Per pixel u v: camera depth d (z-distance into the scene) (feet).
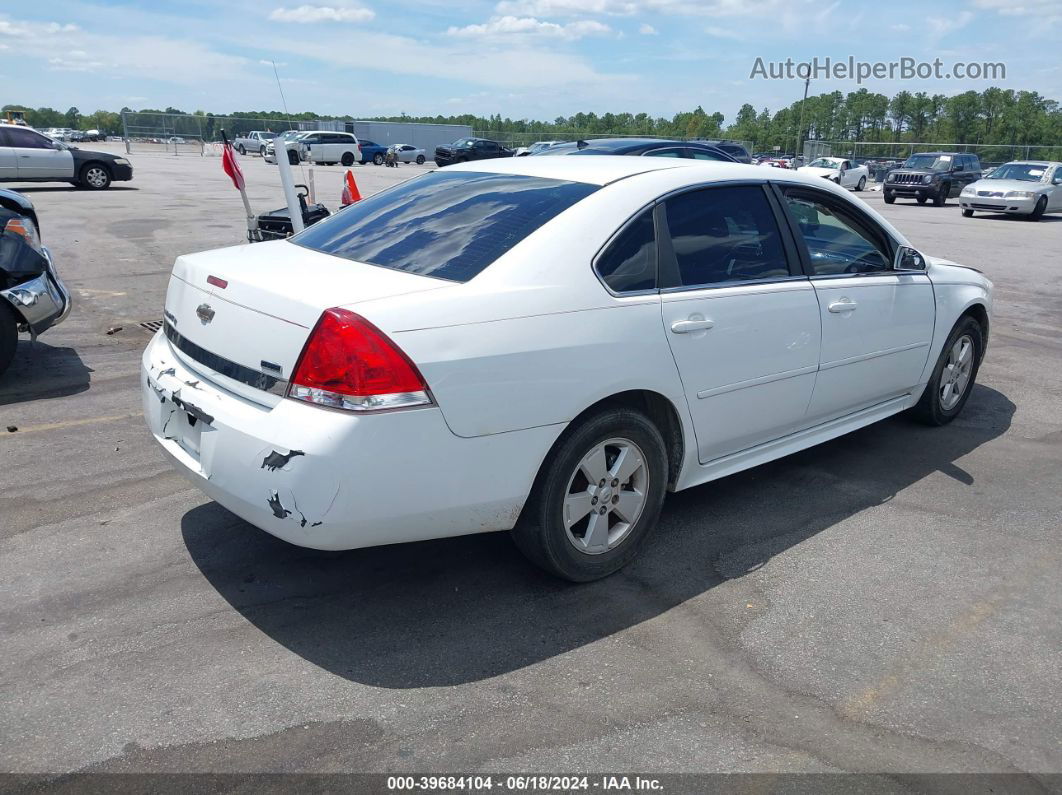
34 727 8.34
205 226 48.24
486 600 10.86
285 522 8.93
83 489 13.82
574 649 9.85
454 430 9.22
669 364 11.06
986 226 63.36
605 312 10.40
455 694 8.99
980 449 16.61
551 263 10.19
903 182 86.28
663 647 9.93
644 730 8.48
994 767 8.09
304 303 9.03
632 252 11.00
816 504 13.97
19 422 16.94
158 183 81.46
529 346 9.66
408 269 10.23
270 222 27.43
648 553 12.19
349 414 8.71
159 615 10.34
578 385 10.08
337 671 9.34
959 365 17.56
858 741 8.40
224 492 9.47
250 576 11.29
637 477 11.41
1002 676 9.50
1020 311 30.83
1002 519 13.52
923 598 11.11
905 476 15.20
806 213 13.58
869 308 14.23
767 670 9.51
